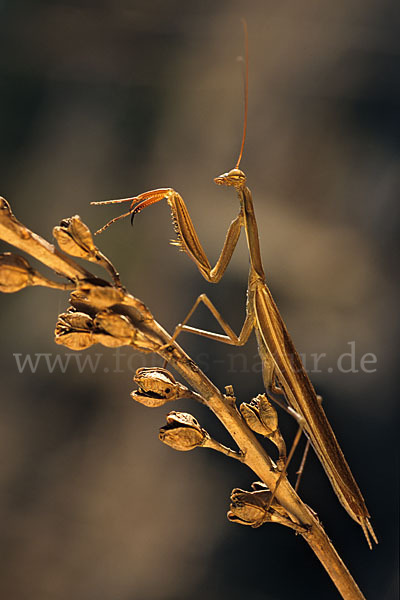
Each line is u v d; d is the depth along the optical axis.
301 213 1.31
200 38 1.27
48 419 1.18
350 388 1.26
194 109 1.34
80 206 1.29
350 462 1.23
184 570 1.14
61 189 1.30
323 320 1.27
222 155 1.33
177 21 1.23
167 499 1.17
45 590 1.09
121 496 1.17
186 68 1.31
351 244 1.29
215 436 1.21
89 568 1.12
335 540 1.18
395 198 1.29
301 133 1.34
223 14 1.22
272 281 1.28
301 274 1.29
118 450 1.19
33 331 1.21
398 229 1.29
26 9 1.18
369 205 1.31
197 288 1.26
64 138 1.32
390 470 1.21
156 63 1.30
